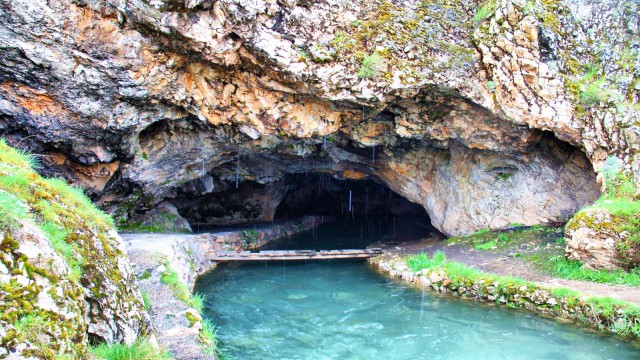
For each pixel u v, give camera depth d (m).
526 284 10.35
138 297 5.77
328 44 11.48
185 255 13.03
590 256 10.59
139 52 10.22
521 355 7.80
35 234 3.96
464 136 14.04
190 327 7.28
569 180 14.01
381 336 8.91
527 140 13.56
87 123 10.78
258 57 11.02
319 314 10.27
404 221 26.02
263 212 22.80
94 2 9.37
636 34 12.70
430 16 12.85
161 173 14.42
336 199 27.28
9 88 9.66
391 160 16.94
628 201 10.75
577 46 12.68
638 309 8.24
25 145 10.48
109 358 4.36
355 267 15.03
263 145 14.66
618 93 11.96
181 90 11.52
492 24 12.46
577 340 8.24
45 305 3.68
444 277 11.91
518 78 12.29
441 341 8.58
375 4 12.52
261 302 11.19
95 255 5.10
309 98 12.48
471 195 16.05
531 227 14.78
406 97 12.45
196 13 9.94
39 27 9.09
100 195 13.29
